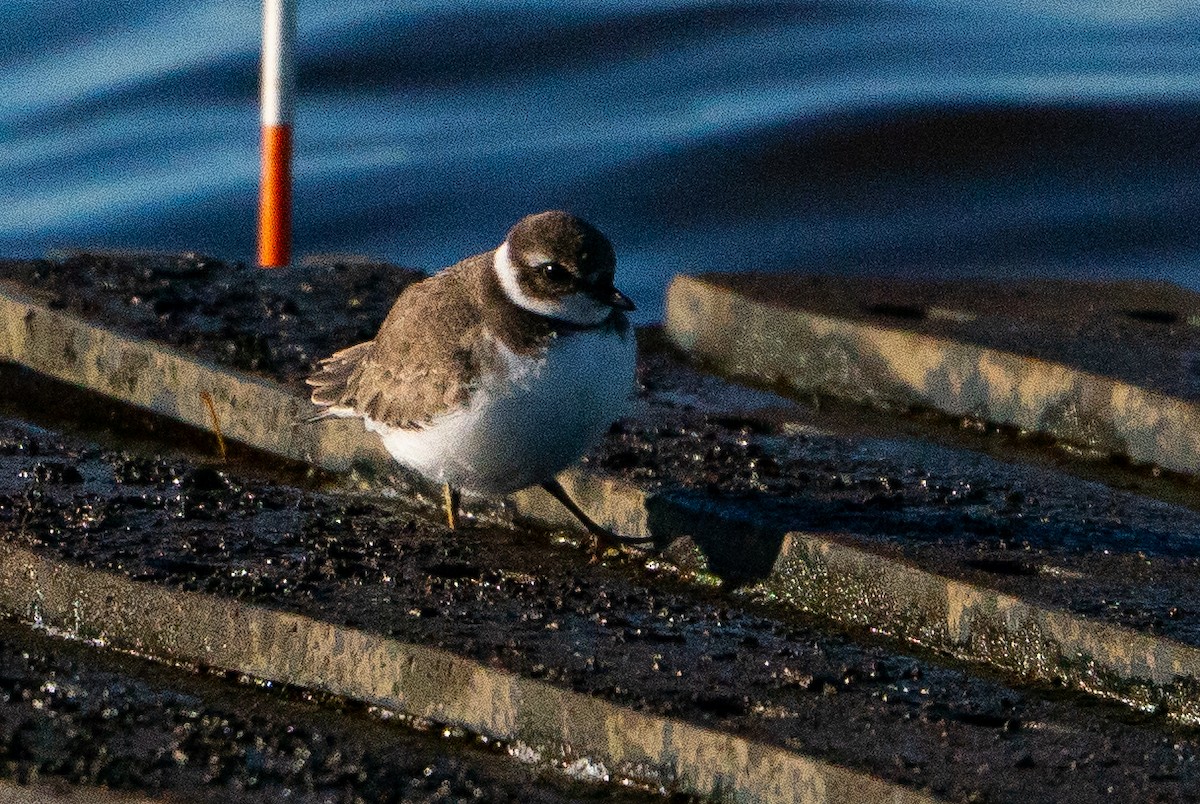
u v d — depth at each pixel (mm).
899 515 11242
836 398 14297
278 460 12742
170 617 10016
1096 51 25250
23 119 24328
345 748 9094
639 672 9375
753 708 9039
